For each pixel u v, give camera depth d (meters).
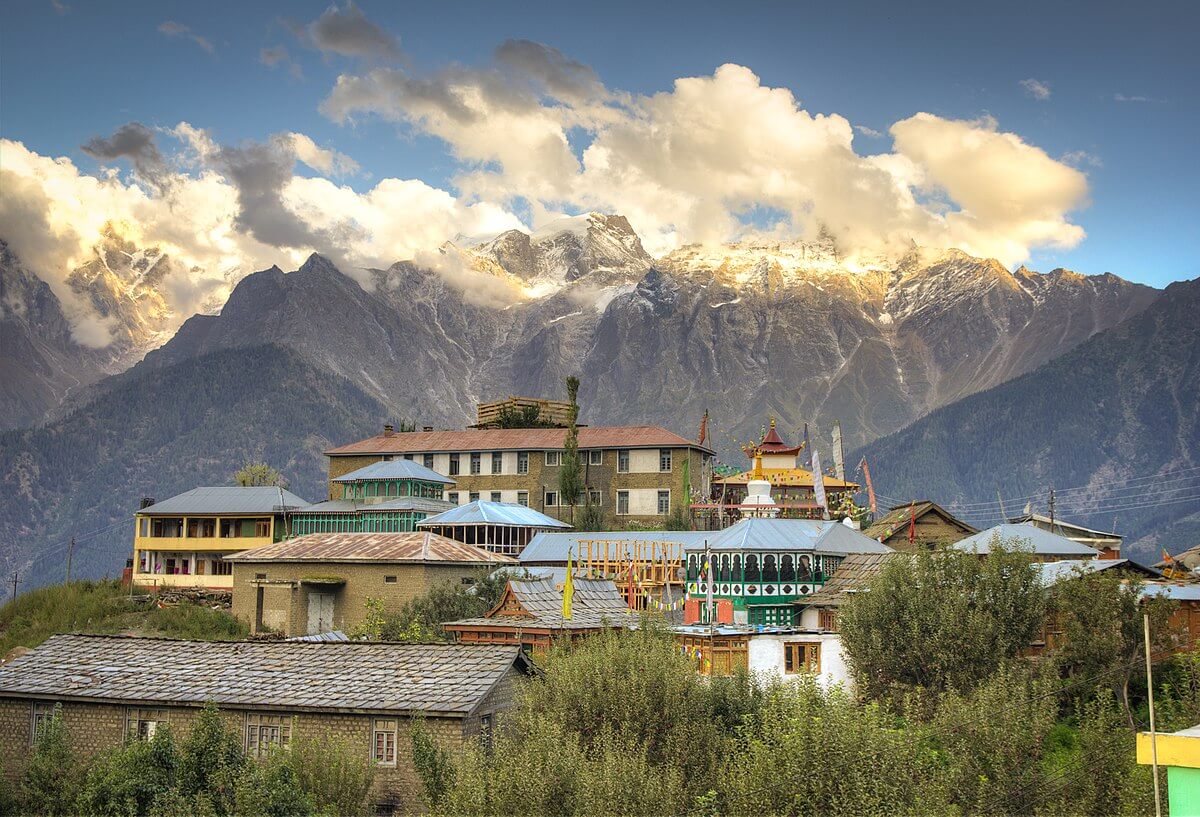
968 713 43.94
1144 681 55.31
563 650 48.38
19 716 46.56
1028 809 41.25
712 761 40.97
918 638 55.38
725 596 77.94
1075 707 51.56
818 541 80.06
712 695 46.06
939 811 35.59
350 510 109.00
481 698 42.25
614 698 42.84
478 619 64.19
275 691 44.09
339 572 85.50
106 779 36.59
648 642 47.12
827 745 36.16
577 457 120.31
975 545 60.75
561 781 35.75
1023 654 57.66
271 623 86.94
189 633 85.19
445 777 37.94
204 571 111.12
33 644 85.56
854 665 57.00
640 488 120.75
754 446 120.25
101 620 90.44
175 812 35.50
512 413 142.88
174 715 44.59
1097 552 84.44
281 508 110.50
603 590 71.94
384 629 73.38
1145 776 39.25
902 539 103.38
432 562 83.44
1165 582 67.25
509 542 99.44
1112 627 55.34
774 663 58.41
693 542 89.81
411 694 42.72
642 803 36.34
